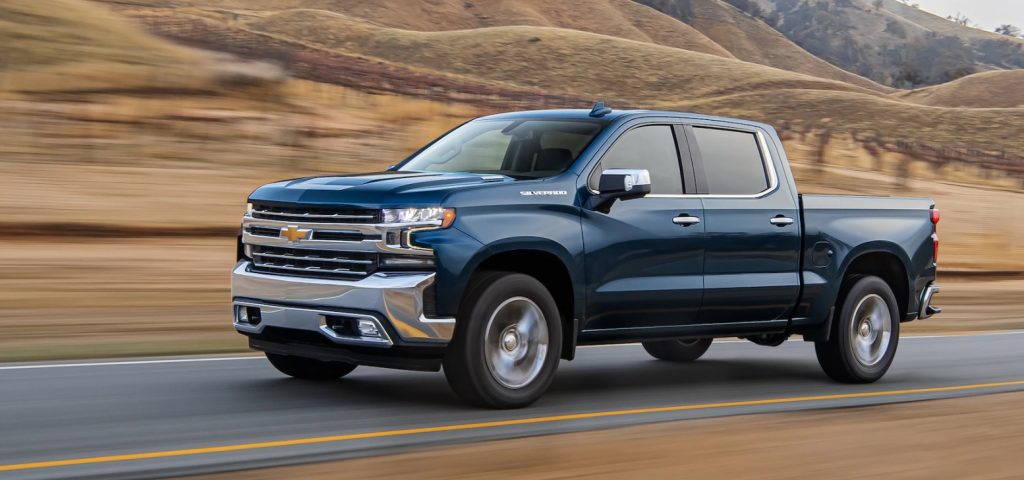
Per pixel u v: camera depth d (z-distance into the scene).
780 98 117.31
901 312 10.19
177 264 16.12
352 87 42.25
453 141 8.70
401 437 6.46
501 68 132.00
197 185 22.03
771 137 9.15
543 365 7.54
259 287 7.52
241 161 24.78
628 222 7.95
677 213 8.23
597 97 122.06
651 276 8.11
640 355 11.07
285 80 36.06
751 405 8.17
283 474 5.42
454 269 7.07
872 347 9.75
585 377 9.43
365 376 8.91
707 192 8.54
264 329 7.58
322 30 145.75
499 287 7.30
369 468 5.59
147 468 5.50
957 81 192.50
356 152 27.50
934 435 6.91
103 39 35.97
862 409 8.03
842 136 72.62
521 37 142.00
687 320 8.48
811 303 9.20
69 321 11.88
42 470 5.42
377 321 6.97
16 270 14.75
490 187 7.39
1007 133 103.81
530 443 6.34
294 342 7.58
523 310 7.44
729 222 8.56
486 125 8.75
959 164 55.78
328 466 5.62
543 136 8.24
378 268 7.07
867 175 41.78
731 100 118.12
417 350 7.08
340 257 7.25
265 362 9.48
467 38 143.88
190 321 12.29
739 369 10.40
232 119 29.09
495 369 7.36
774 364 10.84
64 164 22.38
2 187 19.77
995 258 26.33
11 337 10.73
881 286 9.74
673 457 6.04
